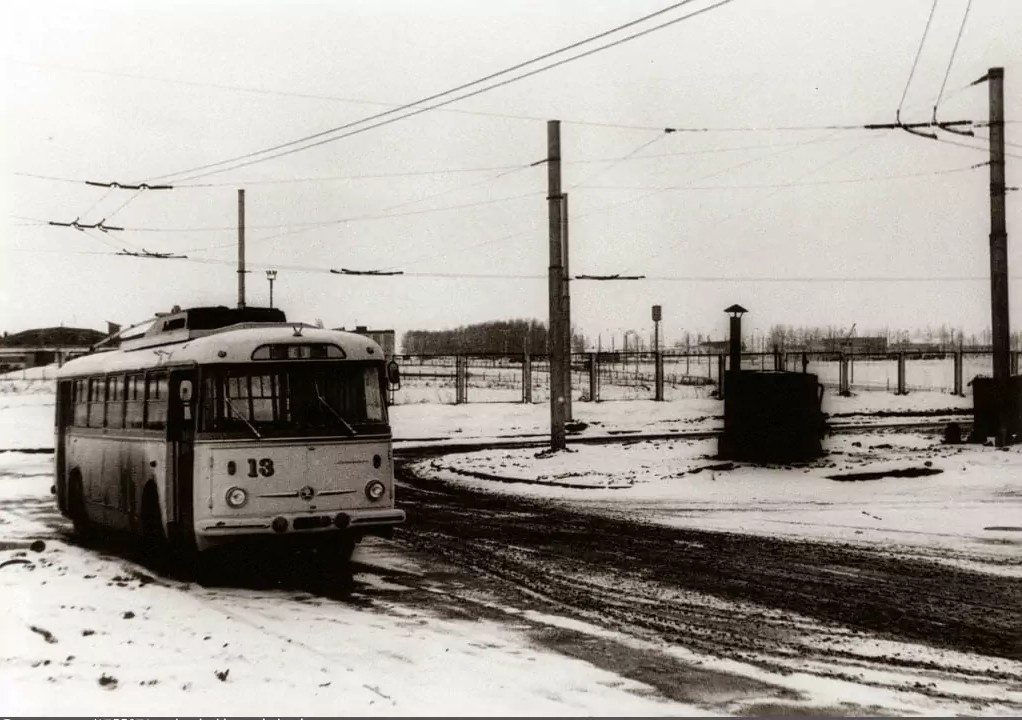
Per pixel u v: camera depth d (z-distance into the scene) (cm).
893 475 2183
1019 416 2717
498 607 1088
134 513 1483
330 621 1020
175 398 1323
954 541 1473
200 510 1222
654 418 4566
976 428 2722
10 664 836
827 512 1809
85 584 1262
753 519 1761
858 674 805
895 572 1248
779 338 10331
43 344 9019
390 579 1275
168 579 1314
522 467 2716
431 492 2367
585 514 1909
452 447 3631
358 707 703
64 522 1994
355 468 1267
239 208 4159
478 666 828
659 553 1434
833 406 4675
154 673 805
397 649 891
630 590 1173
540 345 10338
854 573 1248
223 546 1217
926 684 776
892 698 738
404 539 1625
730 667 827
